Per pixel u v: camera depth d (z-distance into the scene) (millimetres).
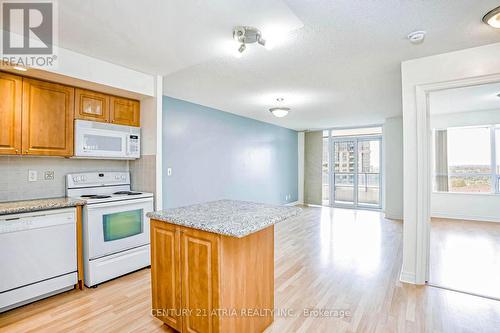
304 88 3646
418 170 2633
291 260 3334
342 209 7137
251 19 1863
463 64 2422
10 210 2127
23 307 2240
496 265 3189
